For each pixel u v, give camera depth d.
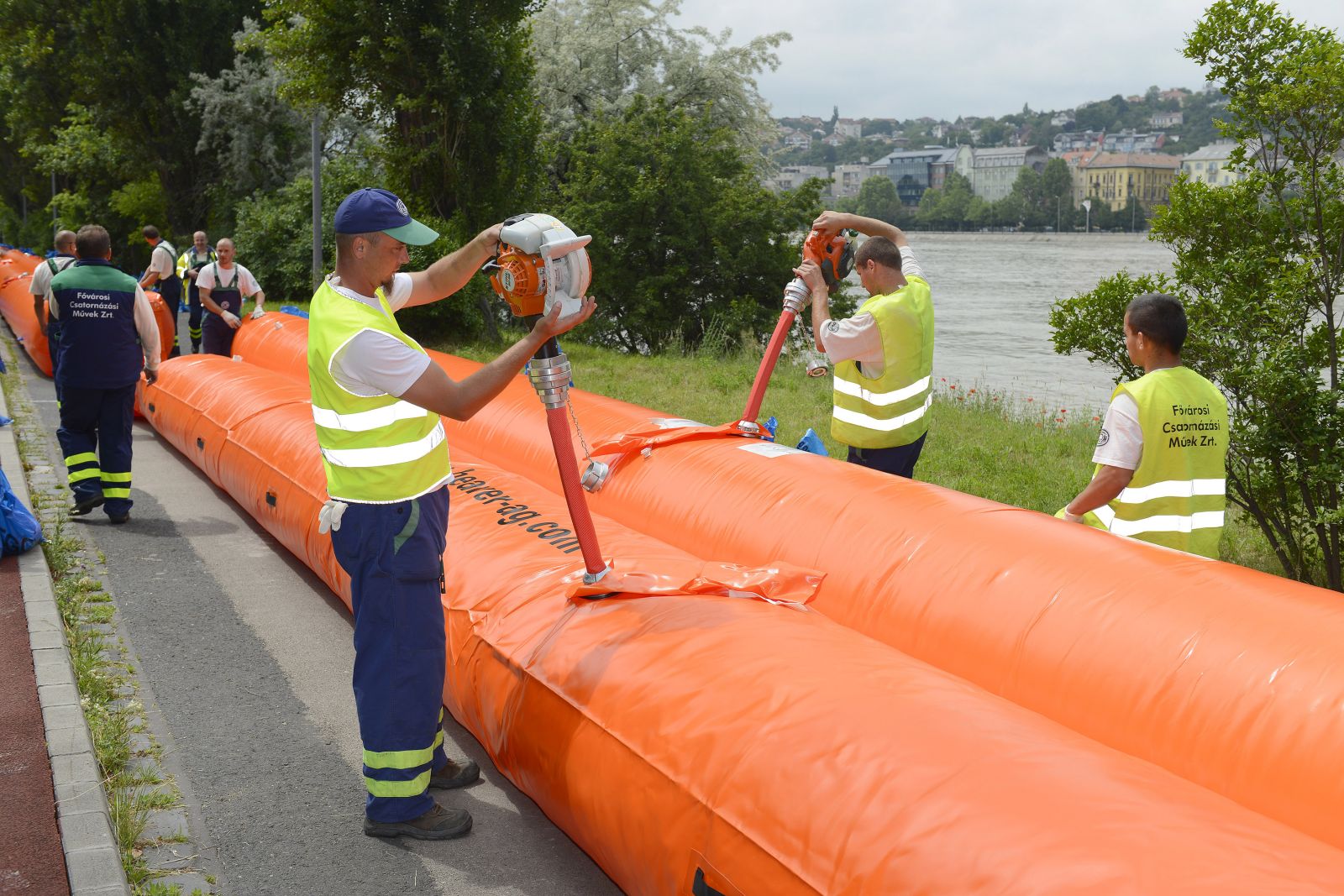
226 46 31.84
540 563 4.11
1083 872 2.04
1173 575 3.39
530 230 3.09
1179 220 6.41
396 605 3.46
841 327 5.28
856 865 2.29
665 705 2.95
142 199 34.12
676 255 21.47
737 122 31.53
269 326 11.42
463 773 4.04
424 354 3.25
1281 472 5.96
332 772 4.16
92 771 3.93
